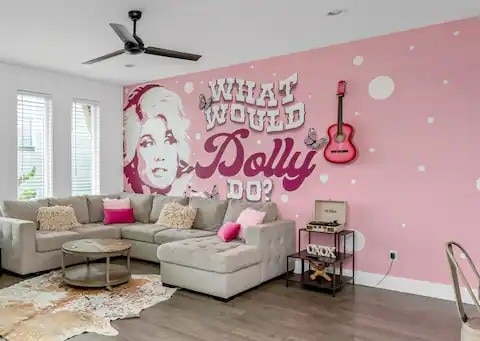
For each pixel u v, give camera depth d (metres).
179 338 2.87
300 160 4.63
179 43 4.28
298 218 4.66
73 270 4.34
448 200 3.74
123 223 5.57
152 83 6.15
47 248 4.48
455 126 3.70
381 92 4.08
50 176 5.63
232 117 5.22
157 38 4.12
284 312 3.40
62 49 4.51
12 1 3.17
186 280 3.90
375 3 3.24
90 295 3.74
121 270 4.36
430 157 3.83
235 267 3.72
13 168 5.21
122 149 6.55
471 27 3.60
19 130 5.30
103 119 6.30
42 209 4.97
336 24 3.73
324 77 4.44
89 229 5.02
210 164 5.47
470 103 3.62
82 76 5.87
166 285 4.06
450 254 2.18
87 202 5.66
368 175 4.17
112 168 6.45
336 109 4.36
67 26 3.75
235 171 5.21
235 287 3.74
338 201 4.30
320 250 4.13
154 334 2.93
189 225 5.14
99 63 5.10
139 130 6.35
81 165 6.07
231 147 5.25
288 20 3.61
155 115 6.12
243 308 3.49
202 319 3.23
